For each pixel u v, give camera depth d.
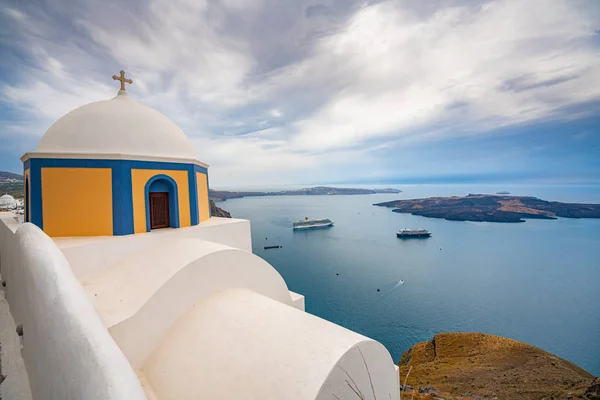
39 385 3.33
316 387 3.35
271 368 3.77
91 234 7.54
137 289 5.35
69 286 3.41
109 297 5.27
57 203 7.41
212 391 3.86
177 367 4.44
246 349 4.20
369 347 4.17
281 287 7.47
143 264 6.38
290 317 4.77
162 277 5.44
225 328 4.78
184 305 5.52
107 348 2.47
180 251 6.60
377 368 4.32
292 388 3.44
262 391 3.56
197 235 8.80
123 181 7.73
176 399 4.04
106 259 6.80
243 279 6.62
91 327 2.71
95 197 7.57
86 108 8.62
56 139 7.84
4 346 4.93
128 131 8.32
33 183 7.29
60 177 7.42
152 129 8.84
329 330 4.34
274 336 4.31
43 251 4.22
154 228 8.62
